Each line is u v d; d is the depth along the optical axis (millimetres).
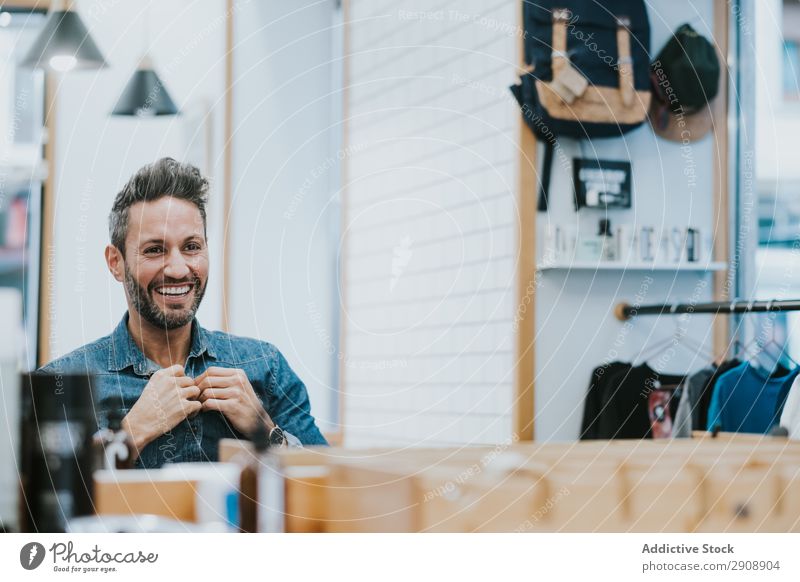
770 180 2854
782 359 2783
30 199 3186
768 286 2779
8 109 3156
